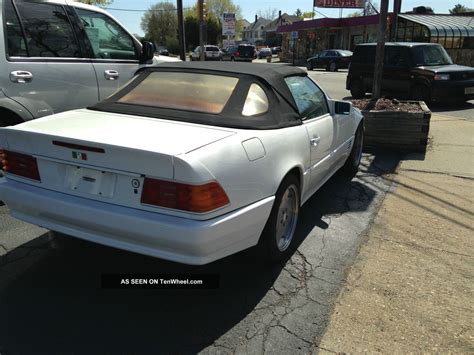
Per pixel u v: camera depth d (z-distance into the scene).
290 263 3.58
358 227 4.32
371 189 5.48
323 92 4.69
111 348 2.58
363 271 3.48
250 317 2.89
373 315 2.93
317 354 2.56
